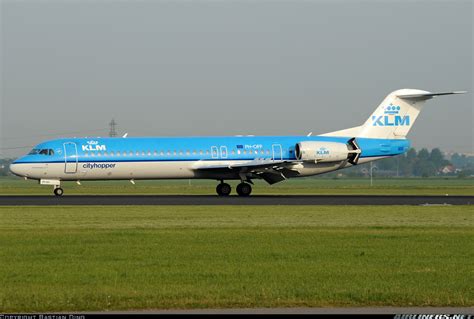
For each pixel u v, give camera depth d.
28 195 170.62
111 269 55.25
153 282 49.88
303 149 159.25
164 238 74.69
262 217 100.81
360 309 42.97
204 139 162.88
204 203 130.75
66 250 65.75
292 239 74.00
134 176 159.75
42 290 47.12
